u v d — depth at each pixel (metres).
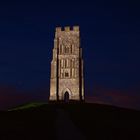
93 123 42.97
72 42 106.81
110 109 65.94
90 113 57.28
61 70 104.00
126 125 42.59
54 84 101.75
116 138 31.48
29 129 35.53
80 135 32.53
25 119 45.78
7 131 32.94
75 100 99.94
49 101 99.56
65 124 41.25
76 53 105.44
